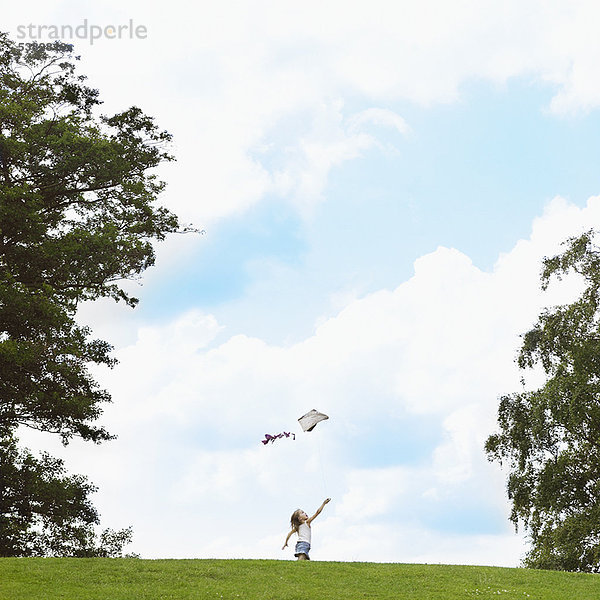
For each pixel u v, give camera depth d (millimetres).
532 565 37531
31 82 36375
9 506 33000
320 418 18844
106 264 33656
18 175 34000
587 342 38344
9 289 30125
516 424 39250
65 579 17859
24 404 32969
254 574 19031
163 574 18703
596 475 37438
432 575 19609
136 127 37750
